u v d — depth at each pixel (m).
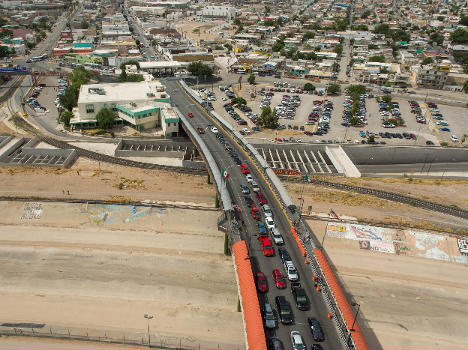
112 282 82.56
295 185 126.06
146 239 96.50
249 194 96.56
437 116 196.38
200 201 113.19
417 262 92.88
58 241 94.56
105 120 160.88
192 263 89.06
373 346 71.25
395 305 80.75
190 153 150.50
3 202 106.44
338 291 66.12
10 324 71.31
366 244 97.00
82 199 109.75
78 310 75.19
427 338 73.69
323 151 157.75
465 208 118.94
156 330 71.38
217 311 76.44
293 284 67.44
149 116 162.62
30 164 131.38
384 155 159.62
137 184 121.06
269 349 55.44
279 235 79.94
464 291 85.38
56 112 186.88
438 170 156.88
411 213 112.44
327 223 102.75
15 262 87.25
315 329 58.41
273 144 155.00
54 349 66.56
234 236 77.88
